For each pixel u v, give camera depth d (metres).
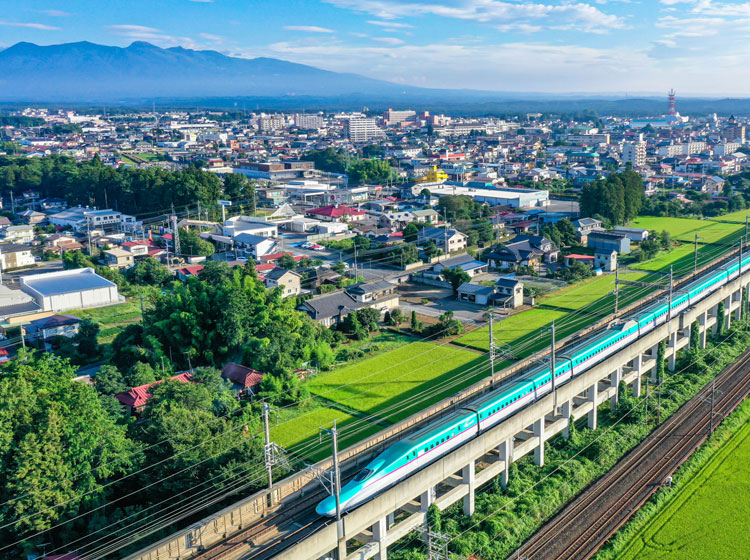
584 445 62.12
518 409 58.31
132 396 67.94
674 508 51.84
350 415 69.38
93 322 89.00
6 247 145.12
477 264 127.88
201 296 84.62
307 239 160.62
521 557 46.41
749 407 68.56
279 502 47.31
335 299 100.81
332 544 42.00
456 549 47.34
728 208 195.12
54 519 45.09
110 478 51.00
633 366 73.38
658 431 64.31
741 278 95.94
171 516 48.38
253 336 82.69
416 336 95.38
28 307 106.00
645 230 154.75
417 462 48.91
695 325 84.81
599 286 119.06
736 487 54.50
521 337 92.25
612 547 47.03
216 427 54.72
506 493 54.50
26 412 47.12
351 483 45.44
